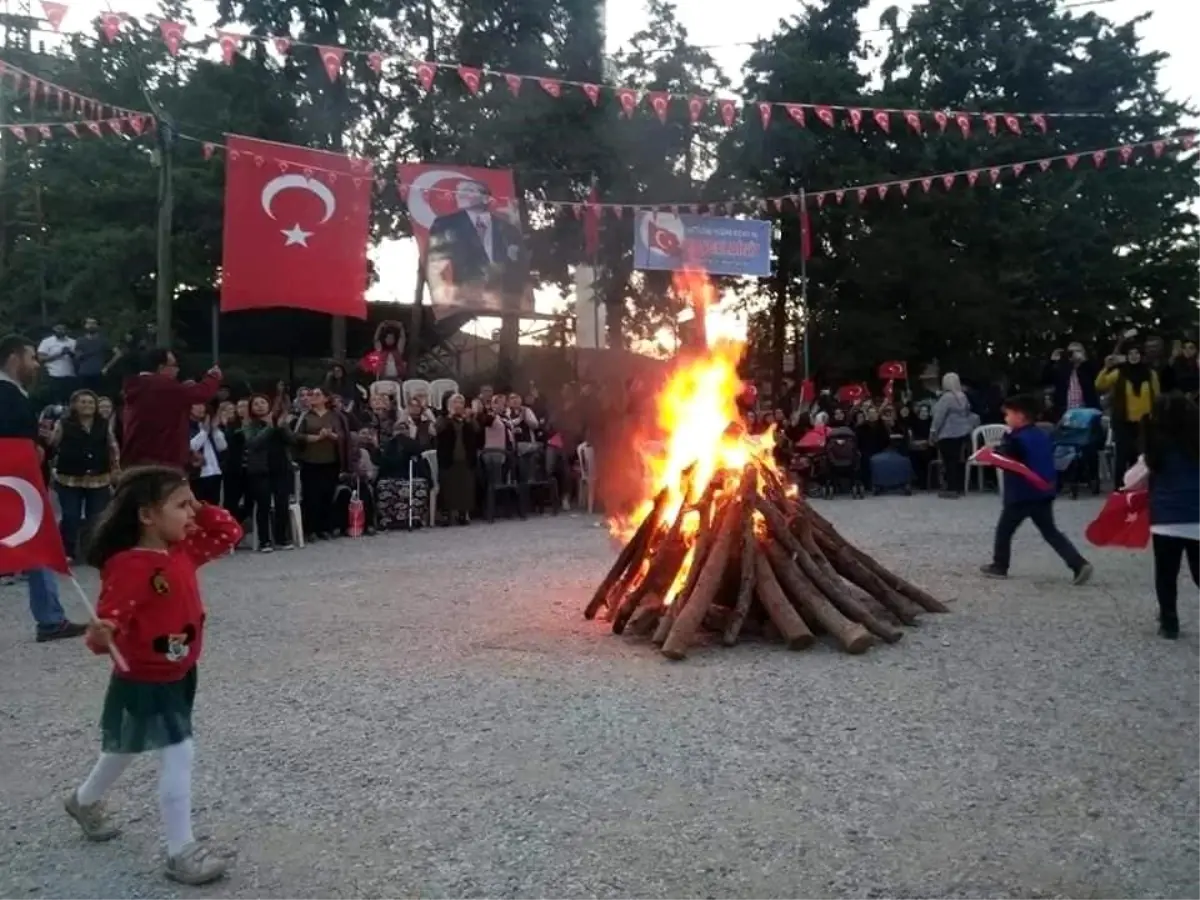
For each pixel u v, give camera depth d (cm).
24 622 855
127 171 2205
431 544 1271
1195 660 672
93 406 973
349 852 407
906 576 970
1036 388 2430
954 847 404
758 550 738
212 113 2145
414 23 2203
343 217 1620
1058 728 541
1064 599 864
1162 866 388
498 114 2170
